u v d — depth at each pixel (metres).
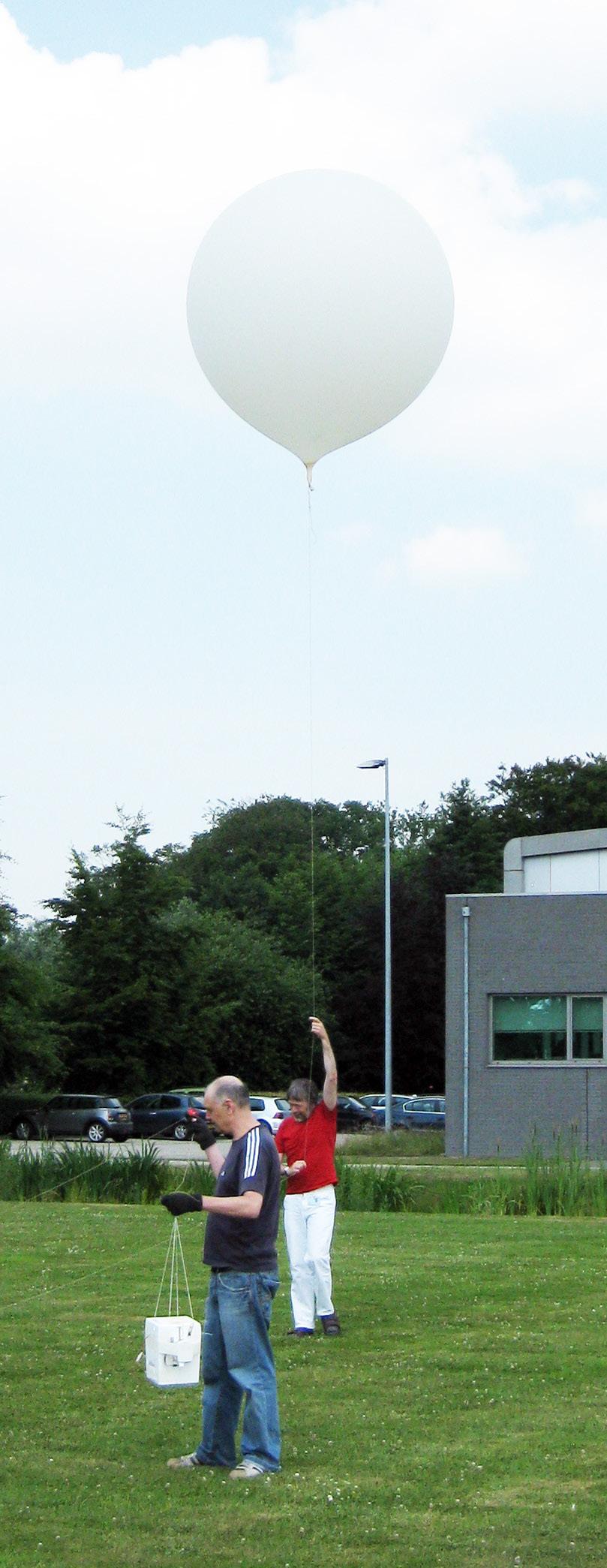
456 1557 5.84
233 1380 7.05
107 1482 6.85
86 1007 55.56
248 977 67.25
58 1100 47.06
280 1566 5.75
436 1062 68.12
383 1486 6.77
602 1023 31.73
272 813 103.25
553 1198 18.25
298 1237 10.20
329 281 10.12
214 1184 19.59
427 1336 9.98
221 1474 6.98
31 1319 10.63
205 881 93.62
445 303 10.70
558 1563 5.78
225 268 10.41
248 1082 66.56
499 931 32.34
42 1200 19.64
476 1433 7.64
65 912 57.09
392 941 68.06
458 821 81.81
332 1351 9.52
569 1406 8.16
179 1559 5.84
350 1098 50.34
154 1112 46.50
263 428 10.99
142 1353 9.48
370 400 10.55
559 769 80.69
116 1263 13.16
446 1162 29.16
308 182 10.38
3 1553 5.91
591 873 34.94
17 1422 7.91
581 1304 11.12
